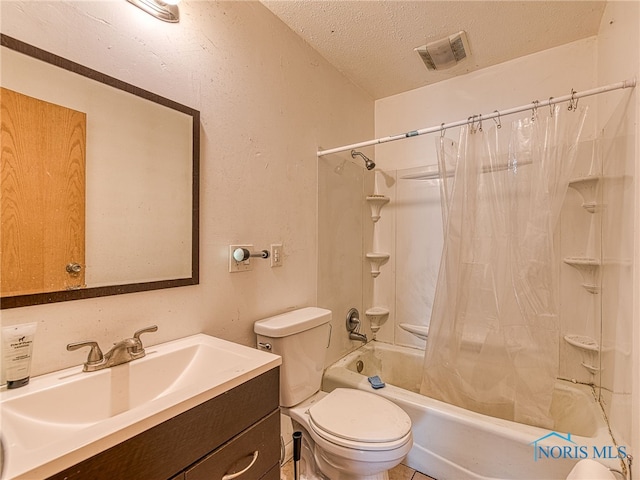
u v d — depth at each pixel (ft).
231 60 4.39
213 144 4.12
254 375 2.84
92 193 2.97
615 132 4.40
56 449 1.66
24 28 2.56
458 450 4.63
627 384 3.64
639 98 3.43
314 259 6.05
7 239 2.45
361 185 7.66
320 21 5.30
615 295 4.23
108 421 1.93
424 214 7.48
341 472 3.99
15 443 1.93
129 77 3.25
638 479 3.19
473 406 5.34
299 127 5.68
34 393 2.33
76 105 2.86
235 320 4.42
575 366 5.65
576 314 5.67
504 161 5.20
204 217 4.01
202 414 2.35
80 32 2.89
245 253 4.38
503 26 5.43
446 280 5.65
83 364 2.83
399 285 7.82
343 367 6.38
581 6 4.94
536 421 4.85
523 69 6.35
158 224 3.50
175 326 3.66
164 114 3.56
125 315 3.20
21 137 2.53
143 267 3.35
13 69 2.50
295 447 3.85
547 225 4.83
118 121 3.16
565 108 5.72
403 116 7.84
